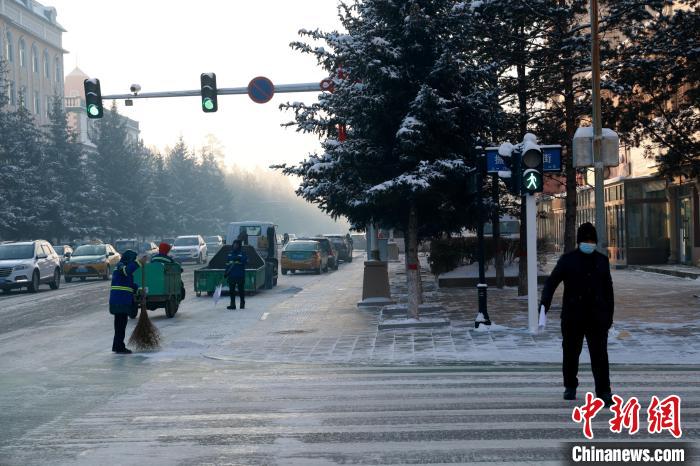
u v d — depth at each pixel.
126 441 7.45
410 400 9.02
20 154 54.12
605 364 8.34
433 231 19.39
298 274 40.12
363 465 6.39
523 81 19.86
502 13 19.11
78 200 63.41
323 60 16.67
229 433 7.63
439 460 6.46
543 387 9.65
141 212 79.12
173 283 20.59
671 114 20.09
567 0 19.75
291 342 15.00
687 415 7.86
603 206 14.94
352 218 18.09
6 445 7.43
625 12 18.58
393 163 16.64
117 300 14.41
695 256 32.75
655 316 16.97
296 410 8.64
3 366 13.23
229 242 42.53
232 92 24.89
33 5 94.69
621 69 19.48
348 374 11.14
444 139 16.44
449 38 16.41
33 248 31.97
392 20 16.31
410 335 15.24
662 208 36.41
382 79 15.80
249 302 24.69
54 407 9.30
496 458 6.47
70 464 6.70
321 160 17.31
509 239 28.39
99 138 79.12
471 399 8.98
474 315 18.20
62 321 20.75
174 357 13.69
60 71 99.94
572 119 19.92
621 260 37.97
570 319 8.42
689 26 19.02
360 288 29.17
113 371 12.20
